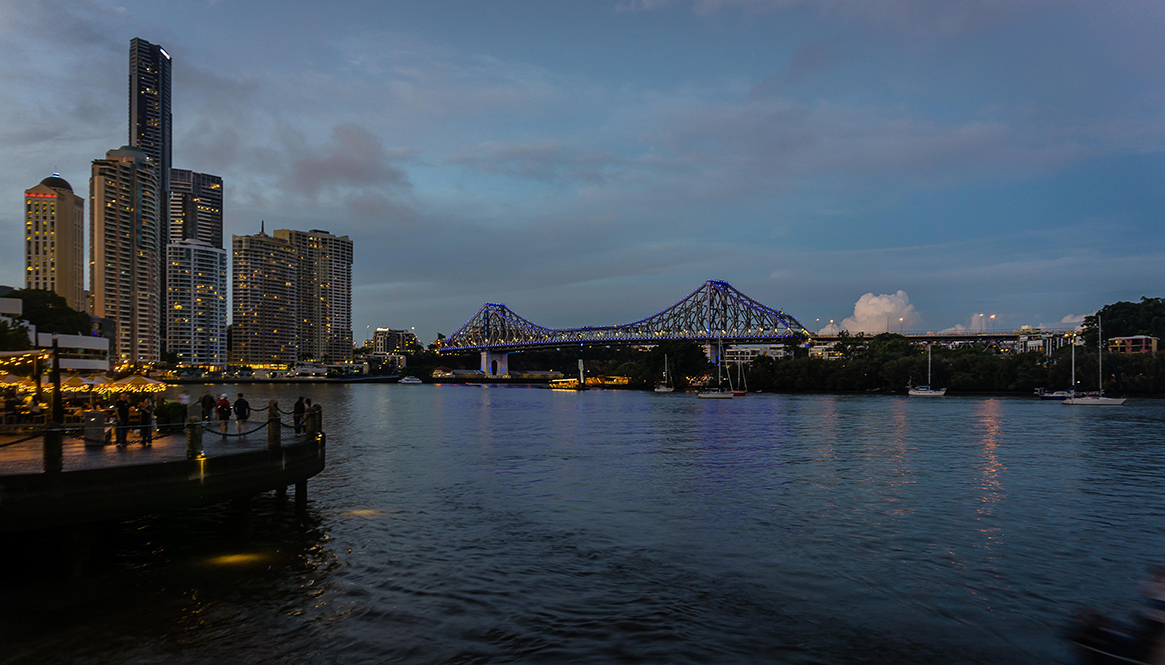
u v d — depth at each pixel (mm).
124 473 19594
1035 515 29188
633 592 19406
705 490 35000
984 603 18641
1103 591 19672
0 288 129750
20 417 31953
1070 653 14812
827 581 20391
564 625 17031
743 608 18203
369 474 39875
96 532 24391
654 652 15562
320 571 21078
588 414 103875
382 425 80688
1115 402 121750
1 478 17781
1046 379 153500
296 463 25734
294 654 15391
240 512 24500
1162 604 13625
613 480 38188
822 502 31891
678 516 28875
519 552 23312
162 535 24906
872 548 23969
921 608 18250
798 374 187625
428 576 20688
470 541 24703
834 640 16234
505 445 56844
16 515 17859
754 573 21109
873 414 99375
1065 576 20984
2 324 65812
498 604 18453
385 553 23047
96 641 15984
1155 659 13398
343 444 57250
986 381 161375
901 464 44844
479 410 117312
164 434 28953
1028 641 16234
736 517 28672
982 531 26391
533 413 107625
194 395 190000
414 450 52781
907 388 170500
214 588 19516
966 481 37844
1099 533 26188
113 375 44594
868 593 19391
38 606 18062
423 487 35531
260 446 25922
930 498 32906
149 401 34781
